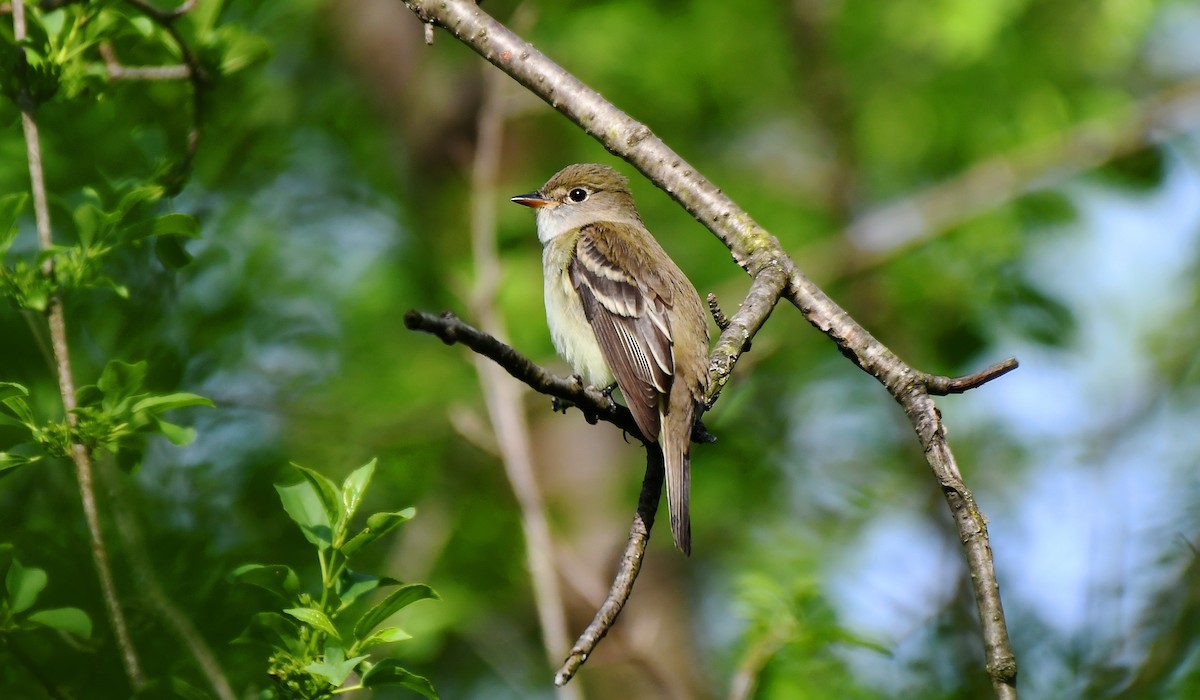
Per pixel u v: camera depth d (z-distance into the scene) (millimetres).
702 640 17094
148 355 9281
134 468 7273
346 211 15273
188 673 7480
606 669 15766
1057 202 15984
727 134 18156
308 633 6766
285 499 7047
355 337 14305
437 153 17453
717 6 16750
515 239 16125
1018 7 15391
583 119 7941
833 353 16078
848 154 16828
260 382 12172
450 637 13938
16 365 8641
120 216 7395
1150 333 17031
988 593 6426
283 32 14023
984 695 12023
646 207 16844
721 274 16141
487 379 12633
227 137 11453
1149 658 11891
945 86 16609
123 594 7715
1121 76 17547
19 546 7895
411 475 13695
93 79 8258
